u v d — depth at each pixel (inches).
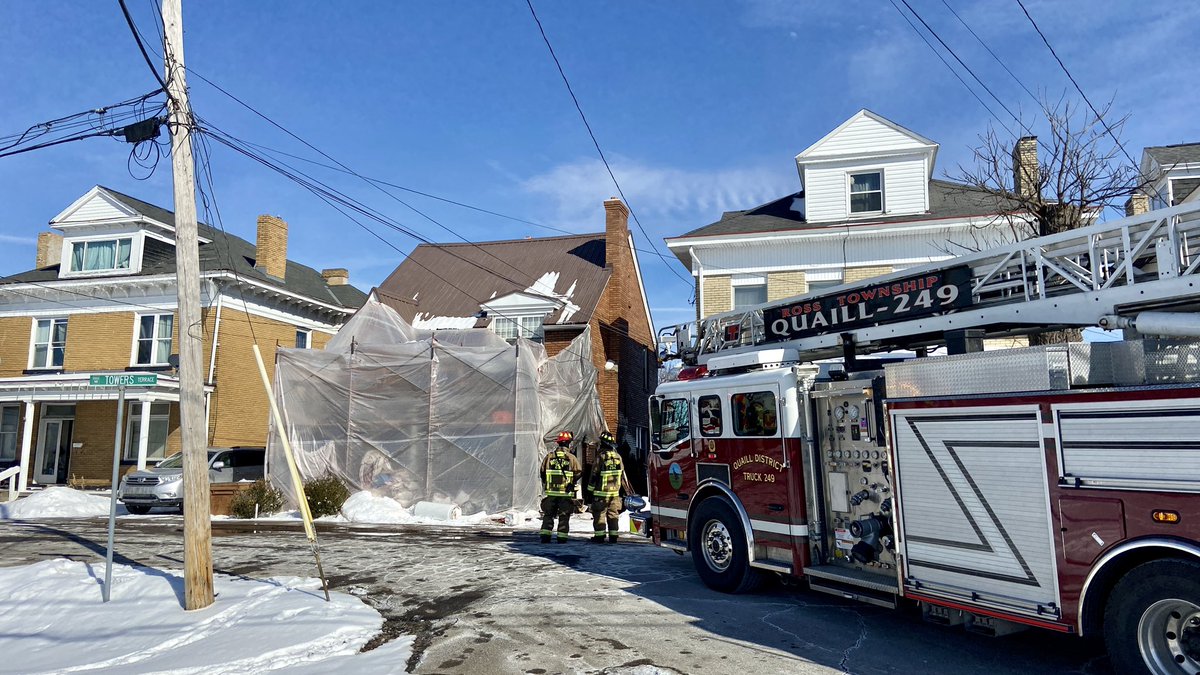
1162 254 193.3
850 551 251.1
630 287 967.0
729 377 297.6
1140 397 167.2
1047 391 184.4
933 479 210.7
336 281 1146.7
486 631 241.9
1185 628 161.5
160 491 641.0
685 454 319.9
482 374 615.8
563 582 315.9
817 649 220.4
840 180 653.3
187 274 286.4
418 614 269.1
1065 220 460.4
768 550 276.7
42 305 962.7
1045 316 218.7
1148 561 165.3
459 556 386.6
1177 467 160.1
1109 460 171.6
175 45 290.2
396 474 621.0
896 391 224.4
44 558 382.6
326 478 621.3
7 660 225.9
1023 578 186.5
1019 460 189.5
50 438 954.1
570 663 209.2
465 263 997.2
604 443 462.9
